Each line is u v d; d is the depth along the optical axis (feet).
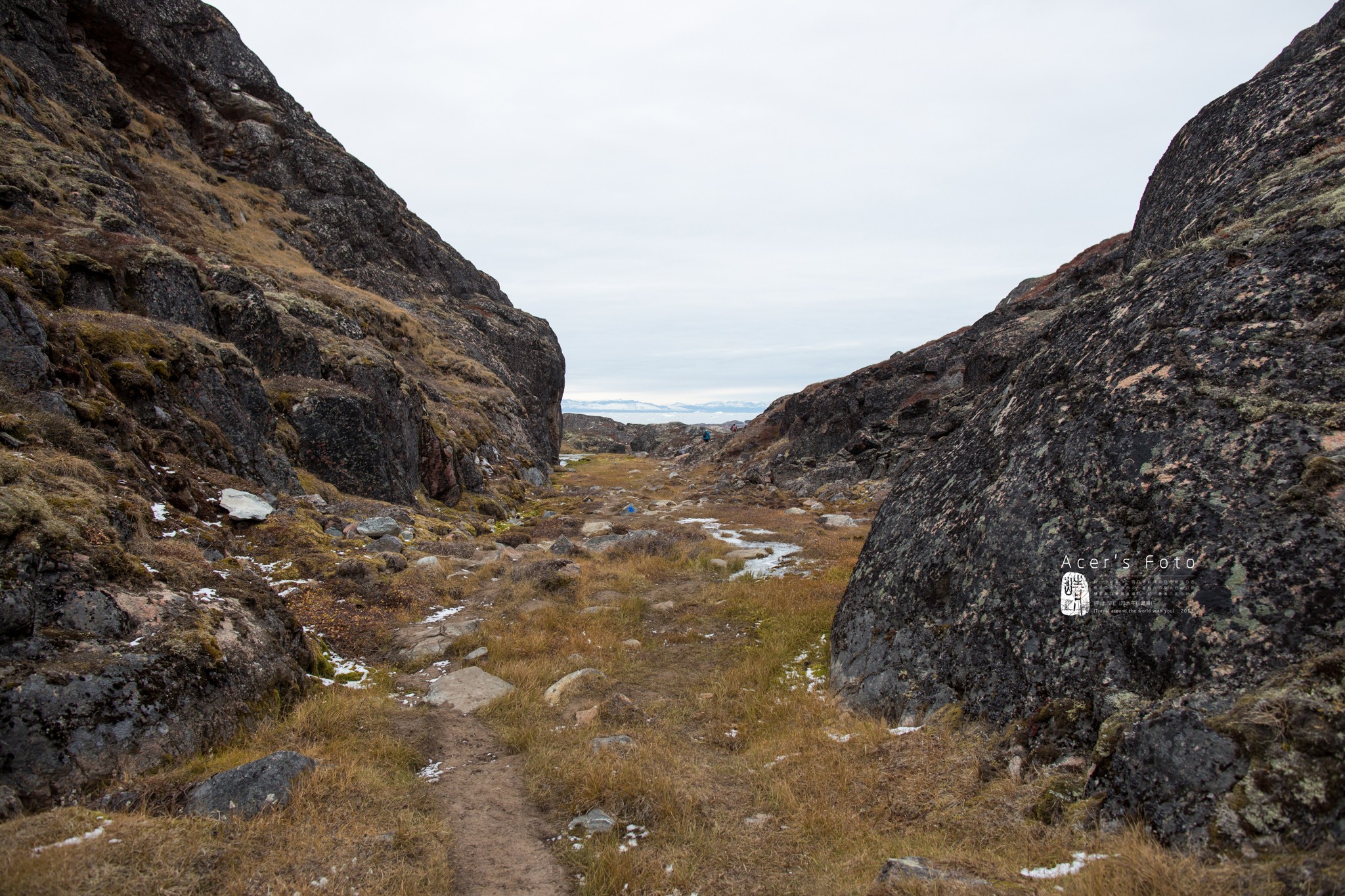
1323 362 15.43
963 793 16.05
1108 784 13.70
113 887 11.85
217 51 131.64
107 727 15.96
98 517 21.38
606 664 28.68
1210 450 16.02
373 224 145.79
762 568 47.55
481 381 125.80
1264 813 10.95
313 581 34.47
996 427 25.21
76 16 101.65
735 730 22.89
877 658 23.16
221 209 104.63
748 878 14.58
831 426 117.60
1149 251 30.19
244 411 48.21
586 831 16.48
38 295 39.81
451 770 19.85
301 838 14.46
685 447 219.82
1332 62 24.90
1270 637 12.93
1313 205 18.37
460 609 35.88
